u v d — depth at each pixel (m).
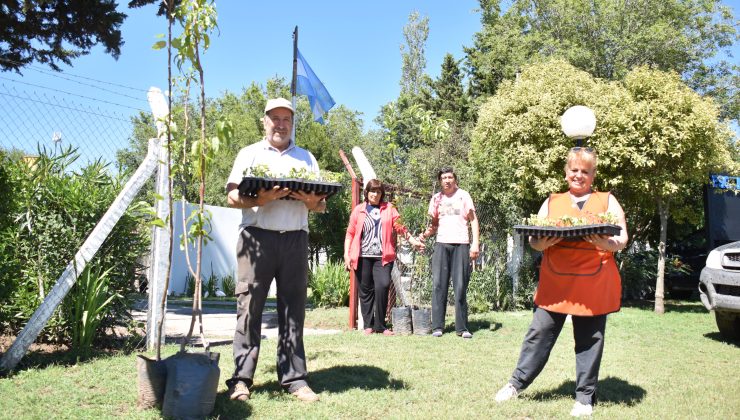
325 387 4.14
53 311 4.55
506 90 11.88
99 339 5.41
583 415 3.60
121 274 5.40
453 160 16.27
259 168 3.73
